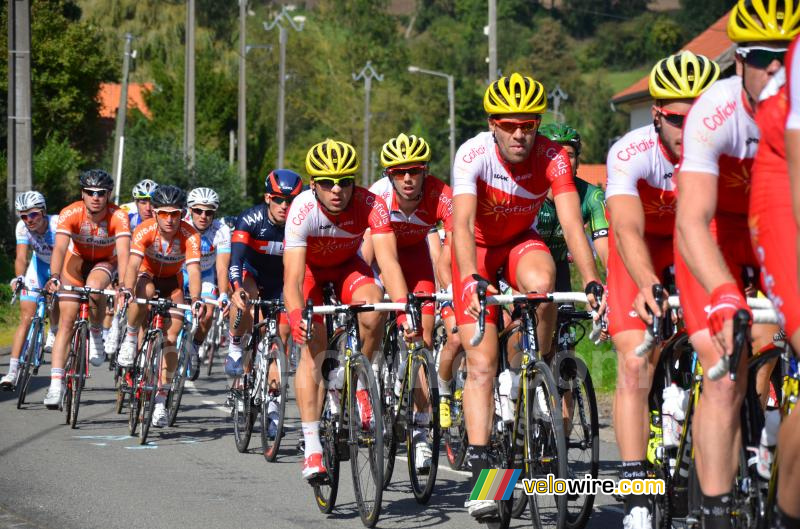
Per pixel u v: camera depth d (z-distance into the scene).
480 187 16.09
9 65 57.75
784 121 8.84
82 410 27.92
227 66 188.25
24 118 58.03
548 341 16.33
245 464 21.06
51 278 26.06
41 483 18.53
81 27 130.62
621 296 12.98
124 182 99.19
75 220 27.45
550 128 19.83
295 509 17.00
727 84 10.53
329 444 16.94
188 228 27.33
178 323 25.44
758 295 12.60
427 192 21.42
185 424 26.23
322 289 19.09
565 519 13.65
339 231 17.92
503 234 16.78
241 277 24.31
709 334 10.56
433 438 17.02
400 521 16.17
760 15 9.83
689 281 10.79
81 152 133.25
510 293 17.64
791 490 8.85
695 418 11.01
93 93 132.38
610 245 13.34
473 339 14.06
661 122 13.04
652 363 13.81
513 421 15.21
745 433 11.03
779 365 11.77
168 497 17.62
